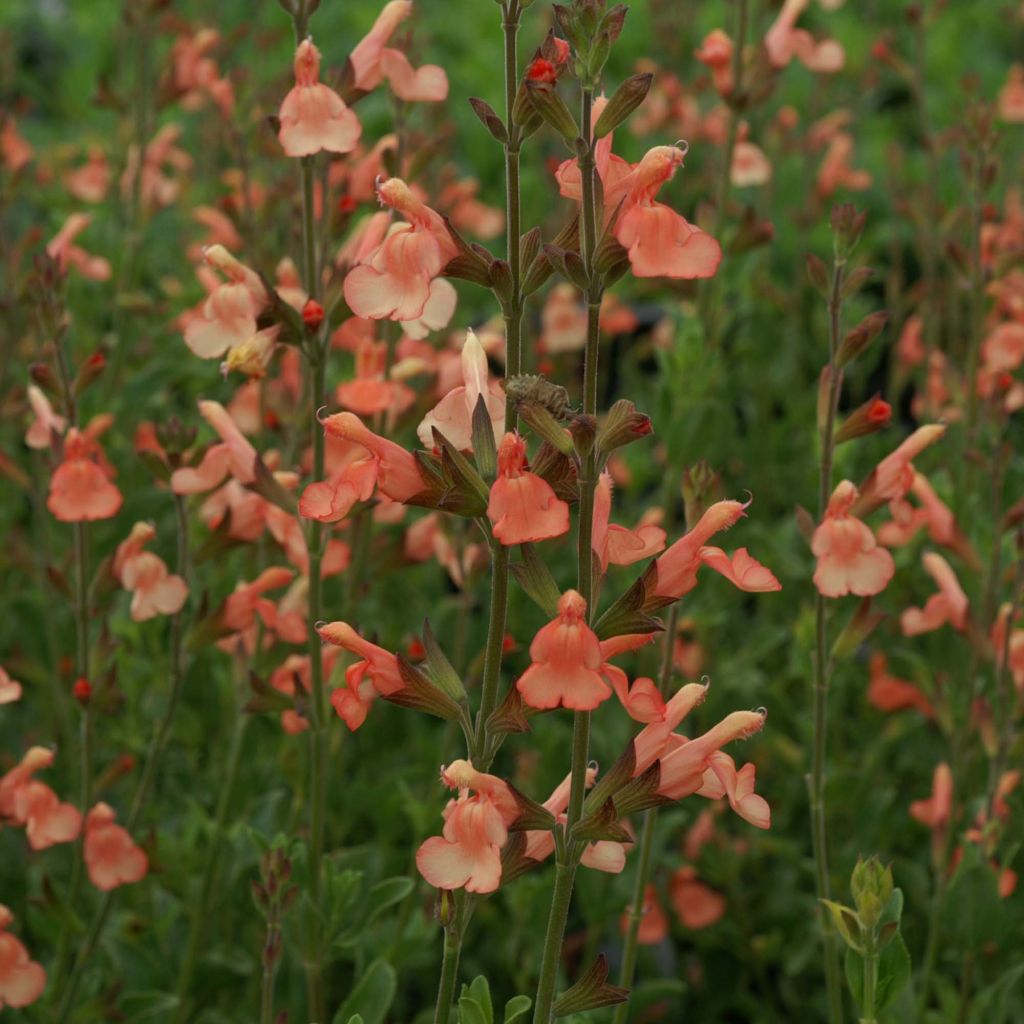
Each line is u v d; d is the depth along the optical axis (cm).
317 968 505
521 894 589
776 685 717
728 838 671
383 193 347
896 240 867
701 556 353
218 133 973
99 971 575
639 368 1063
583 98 321
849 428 473
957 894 530
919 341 845
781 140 950
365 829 684
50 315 502
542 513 318
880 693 653
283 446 631
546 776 662
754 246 686
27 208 1143
